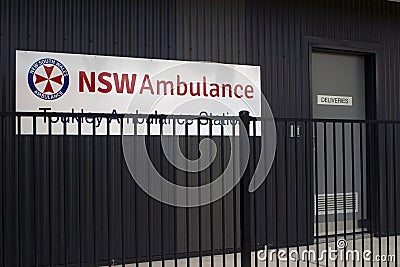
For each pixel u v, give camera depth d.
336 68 5.95
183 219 5.01
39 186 4.44
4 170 4.34
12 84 4.38
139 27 4.85
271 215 5.39
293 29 5.60
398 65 6.19
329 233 5.80
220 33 5.22
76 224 4.57
